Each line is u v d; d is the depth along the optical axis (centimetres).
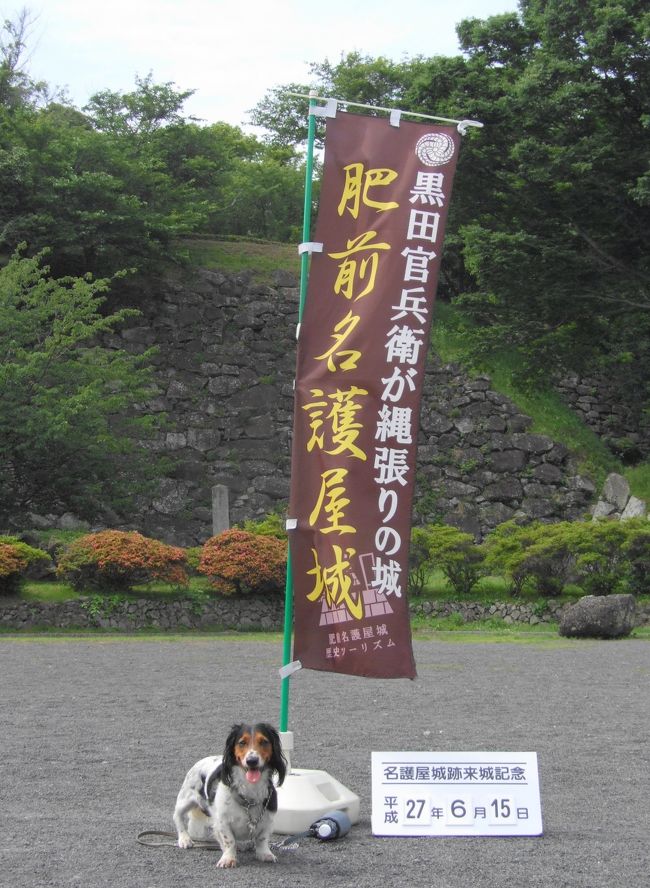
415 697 1090
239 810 509
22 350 2125
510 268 2542
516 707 1024
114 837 557
